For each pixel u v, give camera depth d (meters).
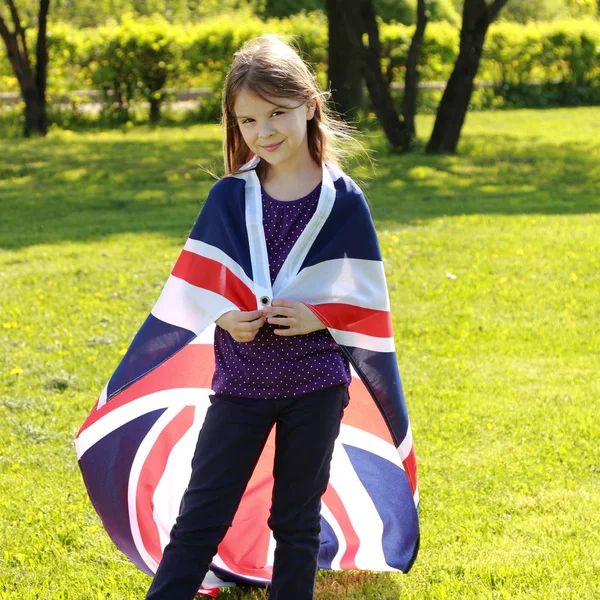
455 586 3.30
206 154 18.12
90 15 41.38
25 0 28.97
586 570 3.40
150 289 7.78
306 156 2.94
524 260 8.59
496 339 6.55
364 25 17.58
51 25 26.25
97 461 3.15
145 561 3.25
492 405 5.24
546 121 24.31
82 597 3.29
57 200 13.19
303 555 2.82
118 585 3.39
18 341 6.49
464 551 3.57
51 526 3.85
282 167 2.92
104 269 8.50
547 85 29.72
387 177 14.60
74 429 4.96
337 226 2.86
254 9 38.78
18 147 20.06
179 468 3.35
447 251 8.97
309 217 2.85
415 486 3.15
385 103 17.69
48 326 6.84
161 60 25.78
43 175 15.75
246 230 2.88
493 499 4.05
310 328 2.78
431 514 3.91
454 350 6.30
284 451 2.83
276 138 2.80
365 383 2.96
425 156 17.00
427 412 5.14
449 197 12.68
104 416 3.10
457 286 7.80
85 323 6.89
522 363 6.06
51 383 5.63
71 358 6.12
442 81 28.22
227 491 2.81
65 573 3.47
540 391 5.50
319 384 2.79
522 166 15.76
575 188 13.45
